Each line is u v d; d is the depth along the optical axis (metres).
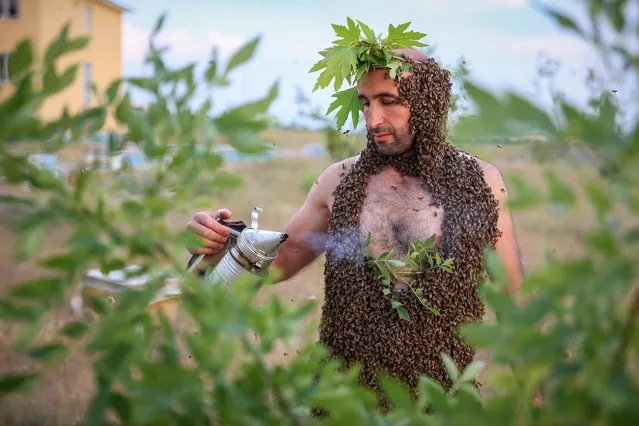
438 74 2.15
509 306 0.84
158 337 0.96
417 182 2.19
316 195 2.39
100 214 0.92
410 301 2.09
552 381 0.83
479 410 0.89
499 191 2.20
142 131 0.94
